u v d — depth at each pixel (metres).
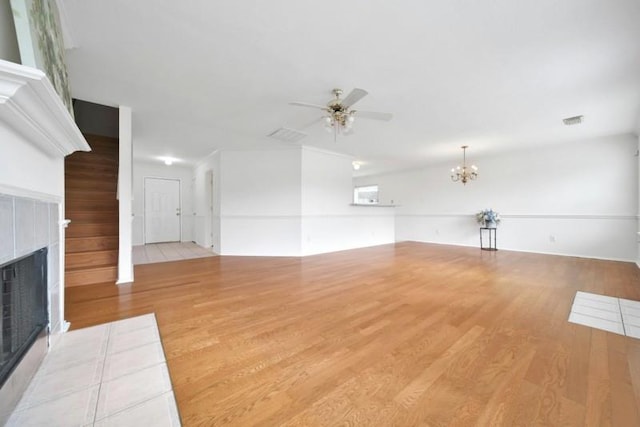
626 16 1.68
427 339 1.82
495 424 1.09
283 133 4.19
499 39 1.94
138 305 2.42
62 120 1.31
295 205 5.14
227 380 1.37
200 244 6.53
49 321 1.60
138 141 4.70
